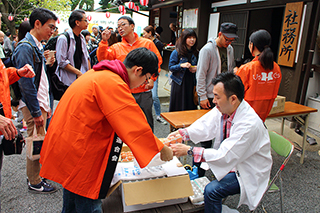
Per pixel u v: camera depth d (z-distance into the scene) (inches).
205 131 83.4
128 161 84.0
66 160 56.1
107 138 59.0
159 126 175.8
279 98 121.2
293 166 127.9
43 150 61.6
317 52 168.1
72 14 123.7
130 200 65.8
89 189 57.6
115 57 129.3
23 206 92.7
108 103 54.2
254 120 69.9
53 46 120.3
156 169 76.0
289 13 167.5
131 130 54.5
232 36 117.0
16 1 684.1
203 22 255.3
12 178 111.0
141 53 58.6
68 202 66.4
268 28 225.8
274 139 86.7
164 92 260.5
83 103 55.1
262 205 97.1
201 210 76.4
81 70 135.3
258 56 102.1
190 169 97.1
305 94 168.6
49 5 681.6
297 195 104.4
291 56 169.5
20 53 86.4
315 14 155.4
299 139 158.4
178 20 328.5
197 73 125.1
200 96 125.8
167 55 354.3
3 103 68.3
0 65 68.1
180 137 83.0
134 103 55.7
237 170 72.4
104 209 69.7
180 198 73.7
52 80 118.1
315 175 120.0
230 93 69.2
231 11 221.0
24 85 83.6
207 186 72.5
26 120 96.3
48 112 101.9
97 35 333.7
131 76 59.9
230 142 68.9
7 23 627.2
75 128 55.4
